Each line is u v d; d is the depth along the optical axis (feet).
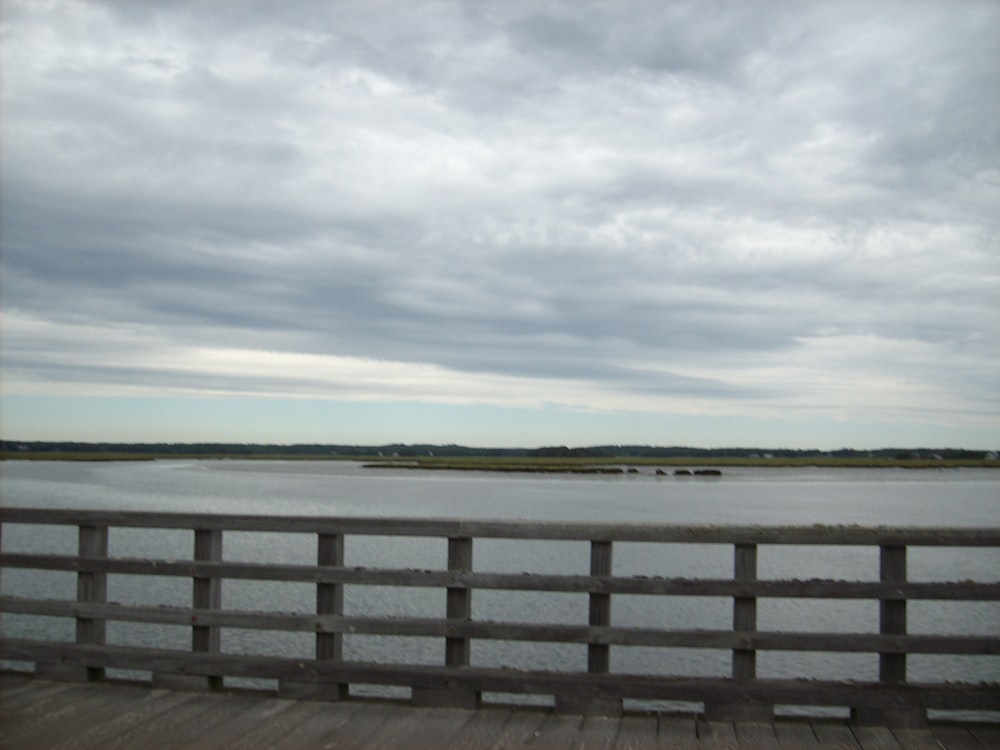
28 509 20.06
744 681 17.42
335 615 18.58
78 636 19.89
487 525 18.11
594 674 17.75
